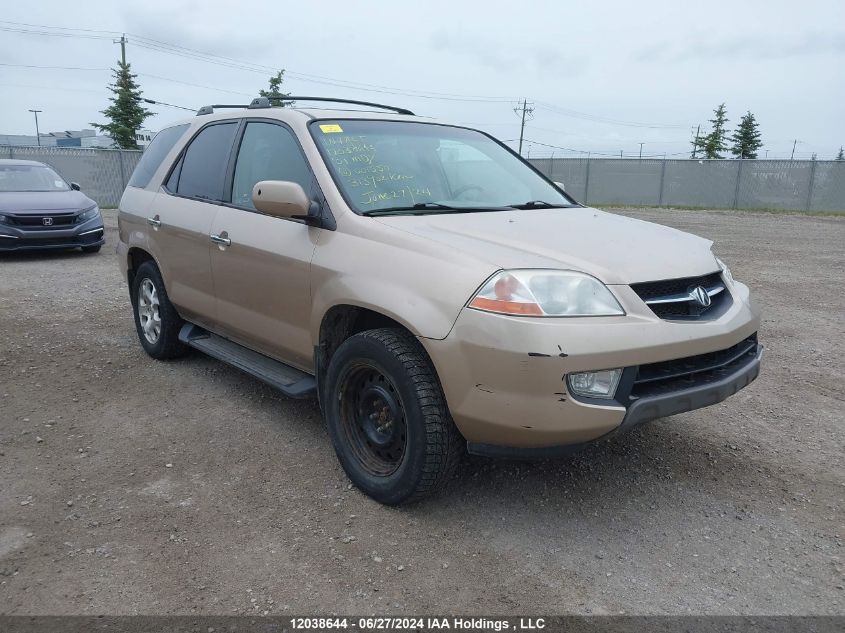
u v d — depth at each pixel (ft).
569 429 9.22
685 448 13.41
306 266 11.91
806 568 9.59
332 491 11.49
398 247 10.68
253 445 13.24
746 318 11.26
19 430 13.78
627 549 9.98
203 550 9.77
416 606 8.66
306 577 9.20
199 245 15.07
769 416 15.12
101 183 77.10
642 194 93.20
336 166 12.44
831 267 36.09
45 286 28.35
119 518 10.58
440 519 10.65
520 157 16.06
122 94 113.80
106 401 15.39
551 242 10.78
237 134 15.07
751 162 85.71
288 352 13.07
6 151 72.64
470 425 9.71
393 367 10.28
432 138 14.46
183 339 16.69
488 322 9.27
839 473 12.47
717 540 10.26
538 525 10.55
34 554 9.61
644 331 9.55
